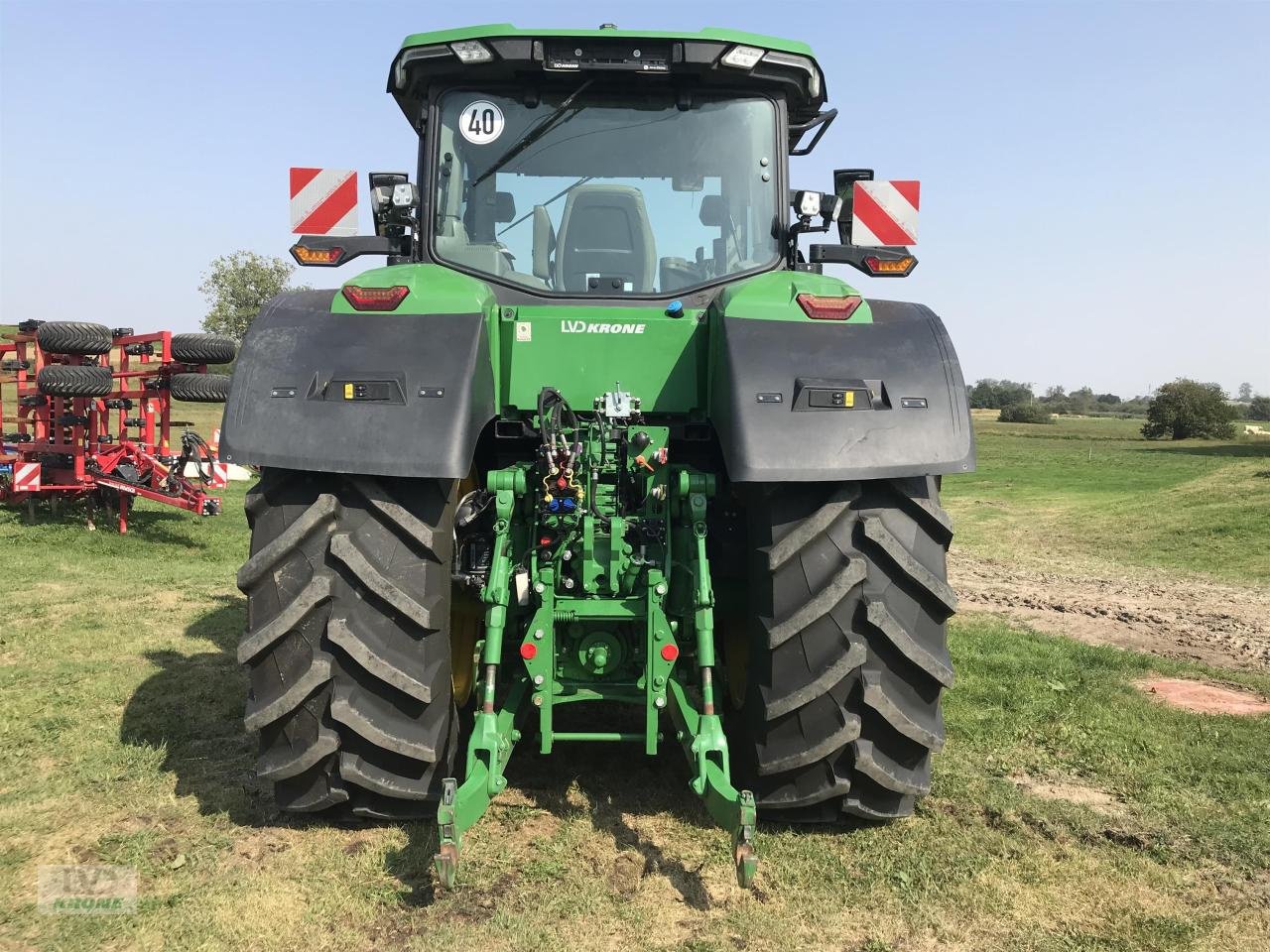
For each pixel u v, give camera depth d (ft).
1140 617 24.98
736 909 8.63
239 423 9.09
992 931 8.45
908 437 9.18
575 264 11.94
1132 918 8.72
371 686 9.29
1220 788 11.93
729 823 8.29
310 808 9.68
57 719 13.35
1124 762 12.76
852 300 10.05
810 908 8.67
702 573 9.44
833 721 9.36
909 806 10.05
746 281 11.04
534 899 8.68
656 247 11.99
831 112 12.68
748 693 9.83
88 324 36.94
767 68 11.82
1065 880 9.43
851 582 9.18
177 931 8.12
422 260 12.12
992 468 107.76
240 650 9.18
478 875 9.09
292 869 9.17
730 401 9.24
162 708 13.94
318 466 8.88
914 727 9.39
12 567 26.43
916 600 9.50
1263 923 8.68
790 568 9.33
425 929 8.20
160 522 38.34
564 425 10.43
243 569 9.27
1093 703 15.38
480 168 12.06
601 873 9.21
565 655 9.93
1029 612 25.40
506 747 9.17
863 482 9.50
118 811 10.40
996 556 38.27
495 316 10.46
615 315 10.64
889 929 8.42
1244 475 52.31
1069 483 81.97
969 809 10.96
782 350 9.53
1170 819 10.91
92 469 35.91
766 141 12.20
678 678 10.36
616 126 12.07
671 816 10.46
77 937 7.99
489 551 11.01
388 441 8.93
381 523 9.34
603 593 9.78
